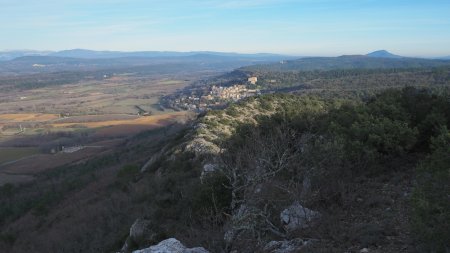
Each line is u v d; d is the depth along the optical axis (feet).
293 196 37.06
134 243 53.47
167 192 80.59
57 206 127.34
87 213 97.19
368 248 27.09
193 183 65.92
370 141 46.68
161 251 29.71
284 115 103.24
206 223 38.27
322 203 37.99
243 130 90.02
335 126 54.24
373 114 55.72
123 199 94.84
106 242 71.87
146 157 165.37
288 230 33.42
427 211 24.20
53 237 89.56
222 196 44.06
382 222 30.99
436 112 51.44
